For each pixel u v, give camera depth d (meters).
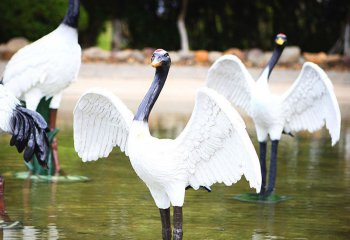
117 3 37.19
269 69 10.83
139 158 7.16
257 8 39.12
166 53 7.33
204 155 7.35
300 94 10.52
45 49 11.98
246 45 39.50
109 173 12.66
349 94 27.42
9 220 9.16
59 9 32.59
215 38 39.56
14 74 12.04
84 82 28.73
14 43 31.12
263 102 10.51
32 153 8.88
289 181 12.20
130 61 32.34
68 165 13.30
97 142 7.92
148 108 7.29
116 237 8.42
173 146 7.25
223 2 38.94
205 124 7.20
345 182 12.13
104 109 7.73
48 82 12.09
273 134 10.73
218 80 11.07
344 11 37.91
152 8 38.78
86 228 8.83
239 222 9.28
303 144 16.67
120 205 10.15
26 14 32.53
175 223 7.41
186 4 35.91
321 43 39.09
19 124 8.99
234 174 7.31
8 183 11.59
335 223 9.30
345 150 15.75
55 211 9.71
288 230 8.90
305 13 38.94
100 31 37.66
